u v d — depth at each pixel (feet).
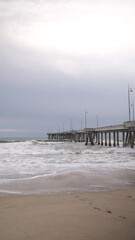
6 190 44.68
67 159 101.45
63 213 30.48
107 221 27.30
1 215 29.84
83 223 26.76
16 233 24.12
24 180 52.54
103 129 225.56
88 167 73.82
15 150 174.29
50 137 536.42
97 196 40.06
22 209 32.50
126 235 23.52
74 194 41.63
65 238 22.89
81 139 338.13
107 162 89.10
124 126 180.75
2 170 67.72
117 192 43.32
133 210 31.65
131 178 56.44
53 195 40.96
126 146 190.49
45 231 24.58
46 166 76.59
